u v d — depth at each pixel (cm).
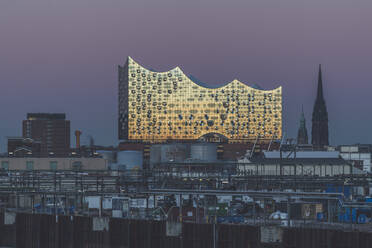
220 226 11950
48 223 13638
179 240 12181
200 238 12044
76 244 13138
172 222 12256
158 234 12519
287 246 11494
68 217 13388
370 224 13512
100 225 12862
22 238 13900
